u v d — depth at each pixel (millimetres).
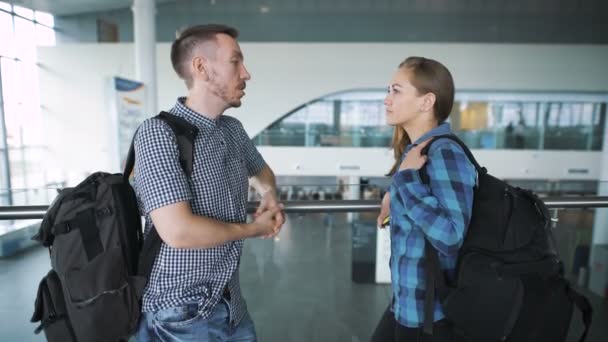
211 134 1146
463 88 12352
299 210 1666
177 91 11906
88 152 12125
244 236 1134
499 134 13117
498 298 1012
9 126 11688
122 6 13555
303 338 2482
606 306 2354
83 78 11859
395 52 12094
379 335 1401
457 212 999
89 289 1051
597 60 12164
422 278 1146
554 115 13000
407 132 1283
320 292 2543
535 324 1039
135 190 1192
